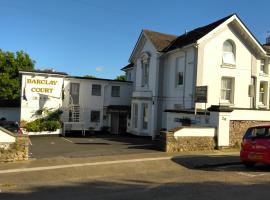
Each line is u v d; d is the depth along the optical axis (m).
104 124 36.69
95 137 31.31
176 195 9.85
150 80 31.94
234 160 16.47
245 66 28.42
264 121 21.27
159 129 30.50
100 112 36.50
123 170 14.13
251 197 9.59
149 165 15.11
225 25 27.34
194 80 26.48
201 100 21.97
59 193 10.23
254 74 28.95
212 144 19.77
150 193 10.14
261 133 14.68
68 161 15.46
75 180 12.27
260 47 28.72
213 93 27.00
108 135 33.97
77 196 9.82
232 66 27.78
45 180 12.19
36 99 31.62
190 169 14.75
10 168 13.84
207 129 19.69
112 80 37.06
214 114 20.16
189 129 19.23
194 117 21.67
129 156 17.03
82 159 16.03
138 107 32.62
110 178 12.68
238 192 10.22
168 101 30.19
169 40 32.69
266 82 30.53
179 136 19.00
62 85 32.66
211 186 11.11
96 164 14.91
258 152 14.41
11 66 45.84
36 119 31.42
